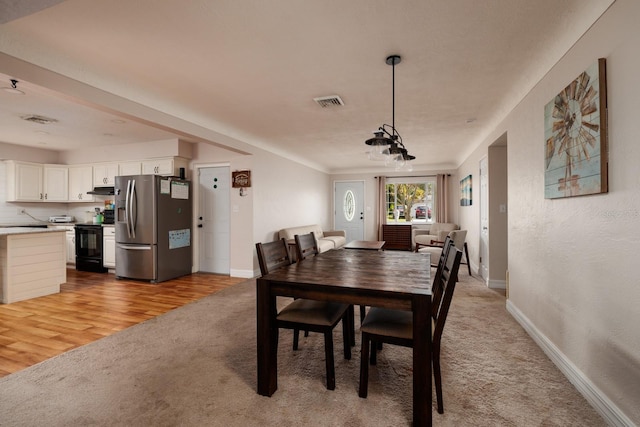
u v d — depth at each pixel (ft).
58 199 19.30
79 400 5.96
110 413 5.58
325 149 19.34
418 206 27.20
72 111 12.17
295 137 16.20
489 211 14.11
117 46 7.29
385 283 6.01
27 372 6.99
